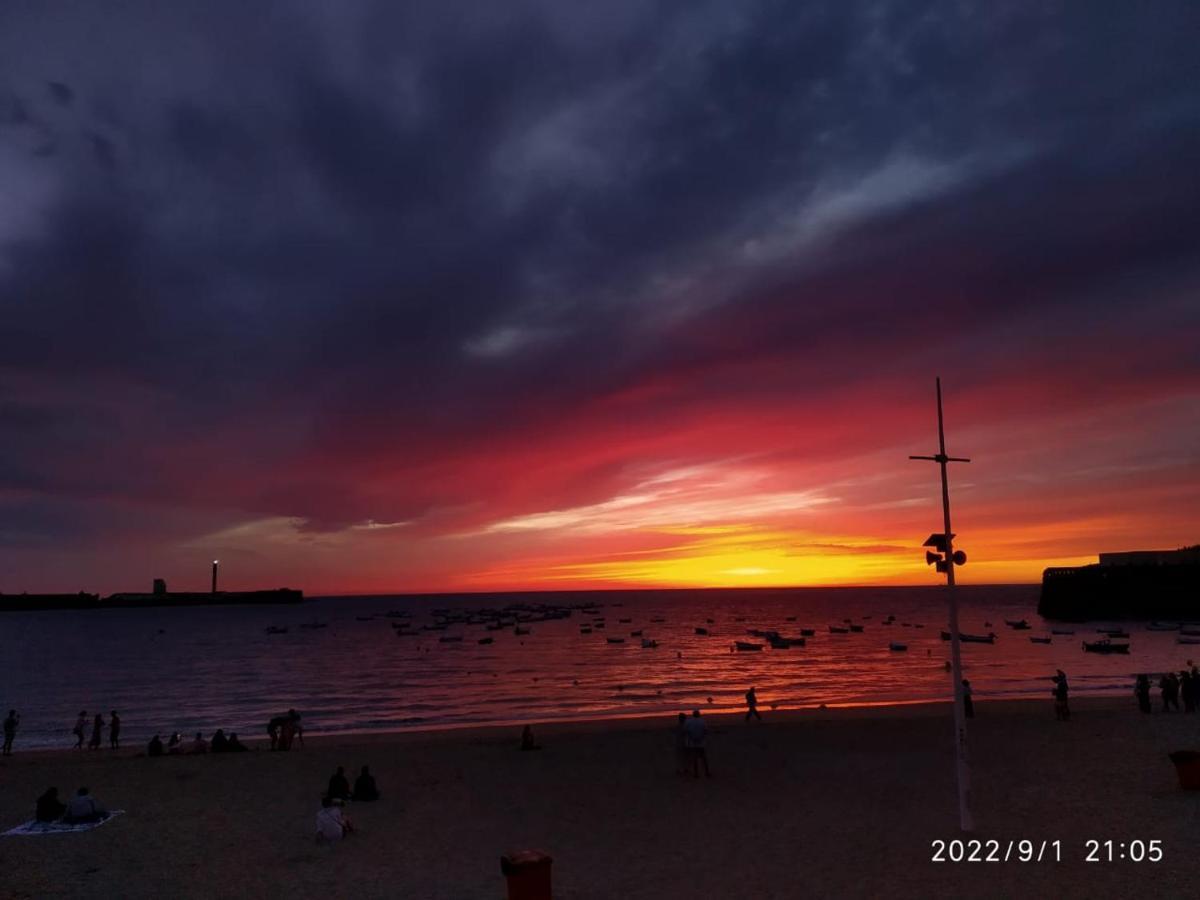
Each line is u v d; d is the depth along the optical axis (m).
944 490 17.62
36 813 23.41
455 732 45.75
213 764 31.62
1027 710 44.75
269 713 64.56
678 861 17.30
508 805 23.69
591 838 19.59
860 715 45.69
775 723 40.47
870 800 22.50
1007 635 136.62
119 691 84.25
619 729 43.28
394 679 91.38
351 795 25.02
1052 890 14.37
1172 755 22.00
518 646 142.00
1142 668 84.00
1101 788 22.48
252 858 18.70
